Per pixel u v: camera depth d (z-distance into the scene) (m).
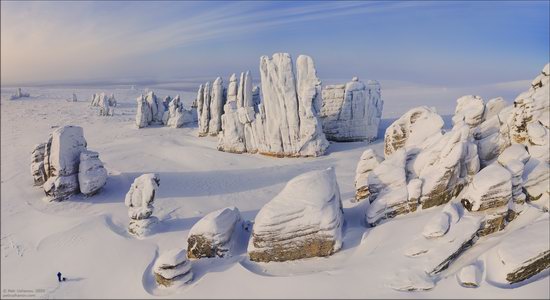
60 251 22.62
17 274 20.62
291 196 18.62
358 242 18.19
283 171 40.88
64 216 27.95
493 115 24.28
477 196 16.56
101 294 18.36
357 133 55.16
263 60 47.22
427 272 14.61
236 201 31.38
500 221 16.17
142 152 49.84
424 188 19.05
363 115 54.81
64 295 18.47
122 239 23.33
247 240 20.95
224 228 19.59
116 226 25.70
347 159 45.06
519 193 16.86
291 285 15.48
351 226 20.14
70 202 30.89
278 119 47.22
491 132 22.00
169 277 17.20
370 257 16.28
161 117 81.88
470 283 13.70
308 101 46.41
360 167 24.20
